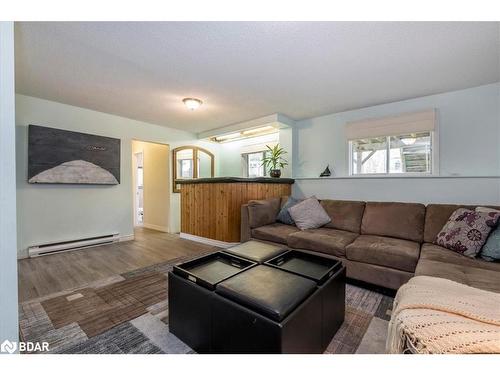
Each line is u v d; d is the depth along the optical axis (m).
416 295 1.14
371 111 3.47
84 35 1.83
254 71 2.43
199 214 4.12
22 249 3.11
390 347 1.05
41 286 2.28
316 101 3.28
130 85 2.79
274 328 1.07
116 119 4.03
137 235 4.68
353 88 2.83
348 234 2.75
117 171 3.99
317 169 4.03
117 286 2.29
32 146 3.12
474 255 1.86
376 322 1.71
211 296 1.32
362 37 1.85
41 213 3.27
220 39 1.89
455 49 2.00
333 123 3.85
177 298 1.53
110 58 2.19
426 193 2.88
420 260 1.87
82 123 3.62
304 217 3.10
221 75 2.52
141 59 2.20
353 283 2.35
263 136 4.98
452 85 2.71
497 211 1.95
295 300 1.19
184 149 5.13
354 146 3.67
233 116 4.05
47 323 1.68
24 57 2.16
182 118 4.19
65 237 3.48
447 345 0.80
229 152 5.64
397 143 3.30
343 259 2.35
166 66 2.33
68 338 1.52
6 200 0.99
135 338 1.53
